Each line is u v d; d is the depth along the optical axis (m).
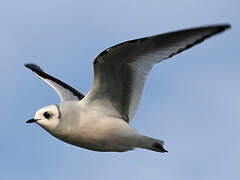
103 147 13.81
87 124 13.52
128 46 12.66
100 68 13.09
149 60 12.91
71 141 13.76
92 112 13.57
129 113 13.74
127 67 13.16
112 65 13.08
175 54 12.46
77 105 13.61
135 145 13.72
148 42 12.59
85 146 13.85
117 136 13.62
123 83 13.42
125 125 13.63
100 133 13.59
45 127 13.56
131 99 13.55
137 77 13.16
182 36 12.24
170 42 12.50
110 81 13.39
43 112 13.52
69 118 13.48
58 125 13.50
